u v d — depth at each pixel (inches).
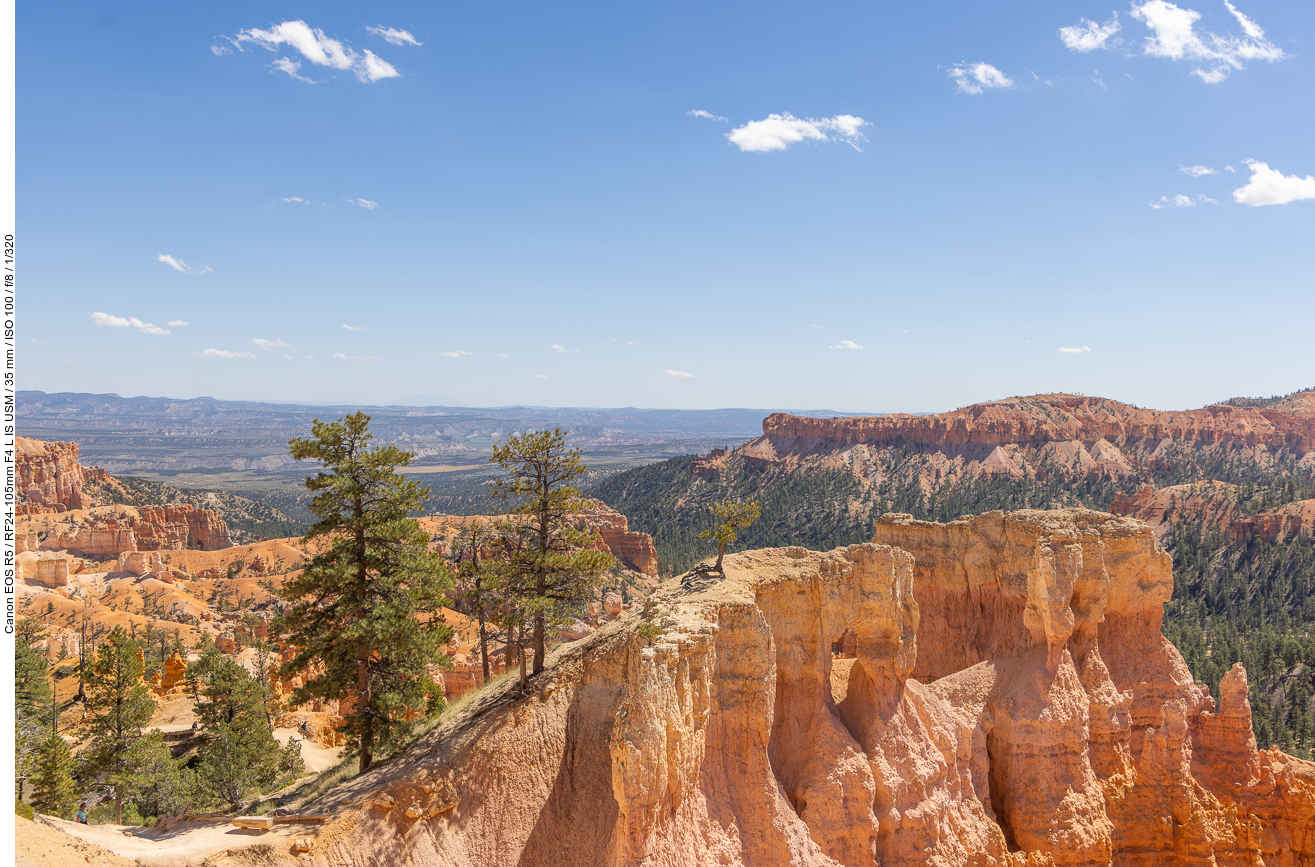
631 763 1172.5
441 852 1302.9
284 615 1647.4
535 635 1601.9
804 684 1524.4
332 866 1231.5
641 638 1364.4
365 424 1625.2
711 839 1290.6
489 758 1392.7
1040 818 1612.9
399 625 1562.5
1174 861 1688.0
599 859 1306.6
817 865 1347.2
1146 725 1776.6
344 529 1626.5
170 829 1349.7
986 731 1685.5
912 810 1480.1
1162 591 1845.5
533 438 1609.3
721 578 1528.1
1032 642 1780.3
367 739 1584.6
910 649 1584.6
